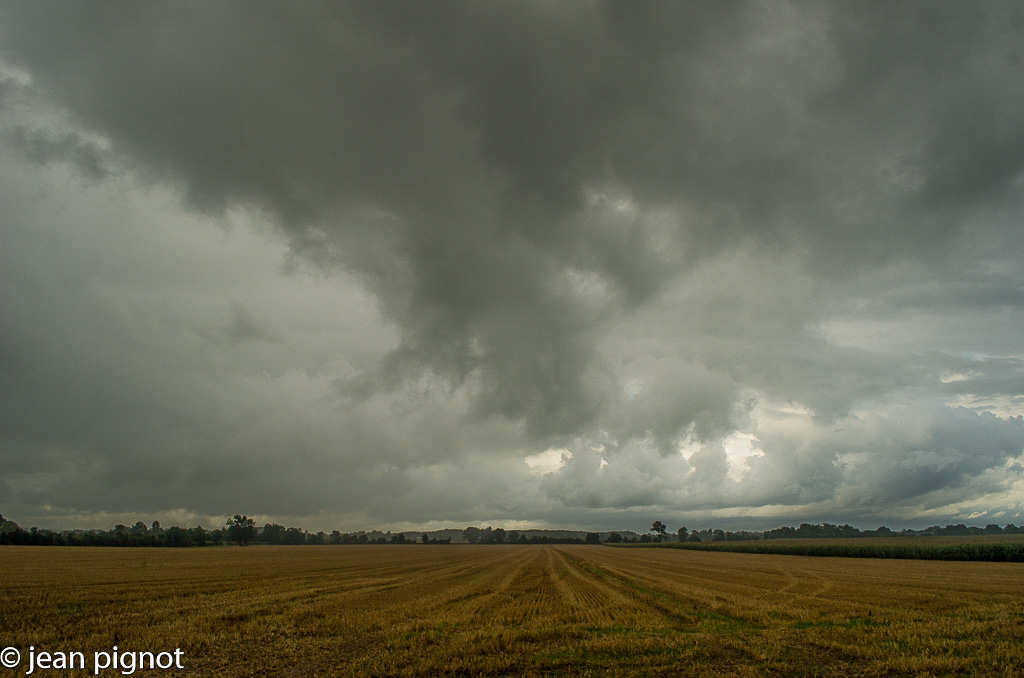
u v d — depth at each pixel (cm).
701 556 10725
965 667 1603
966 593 3525
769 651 1784
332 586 4144
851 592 3634
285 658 1794
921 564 7281
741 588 3988
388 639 2052
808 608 2822
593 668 1641
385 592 3738
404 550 16350
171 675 1606
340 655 1836
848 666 1653
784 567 6819
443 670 1616
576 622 2461
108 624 2341
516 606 2997
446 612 2734
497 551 15025
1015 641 1923
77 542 15912
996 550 7794
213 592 3622
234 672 1638
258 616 2589
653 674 1586
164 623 2367
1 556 8106
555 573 5844
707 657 1756
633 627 2302
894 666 1619
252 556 10219
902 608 2819
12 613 2586
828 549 10506
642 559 9381
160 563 7050
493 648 1858
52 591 3491
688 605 2994
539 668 1644
